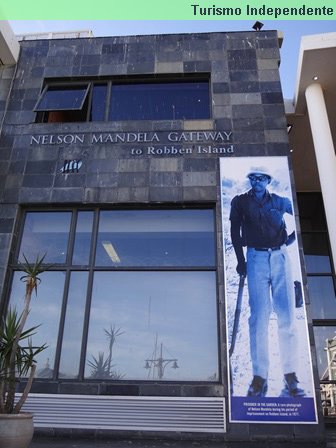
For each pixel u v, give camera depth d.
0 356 5.53
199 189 8.81
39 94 10.23
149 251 8.60
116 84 10.41
